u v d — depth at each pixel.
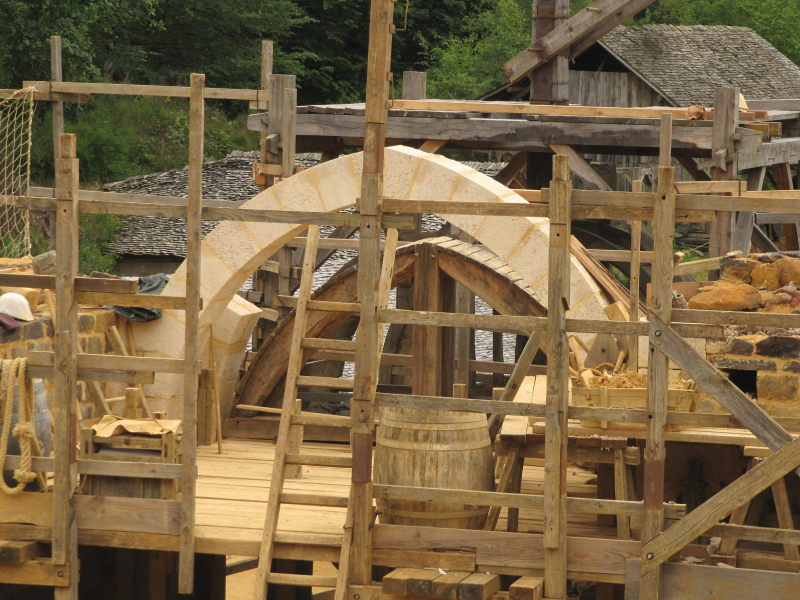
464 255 22.31
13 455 15.15
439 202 14.09
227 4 85.94
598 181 27.22
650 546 13.78
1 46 66.81
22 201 14.80
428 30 92.62
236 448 22.97
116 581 20.92
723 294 17.33
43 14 68.69
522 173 39.50
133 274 64.38
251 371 24.67
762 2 98.62
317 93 92.81
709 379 13.45
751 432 14.20
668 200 13.41
